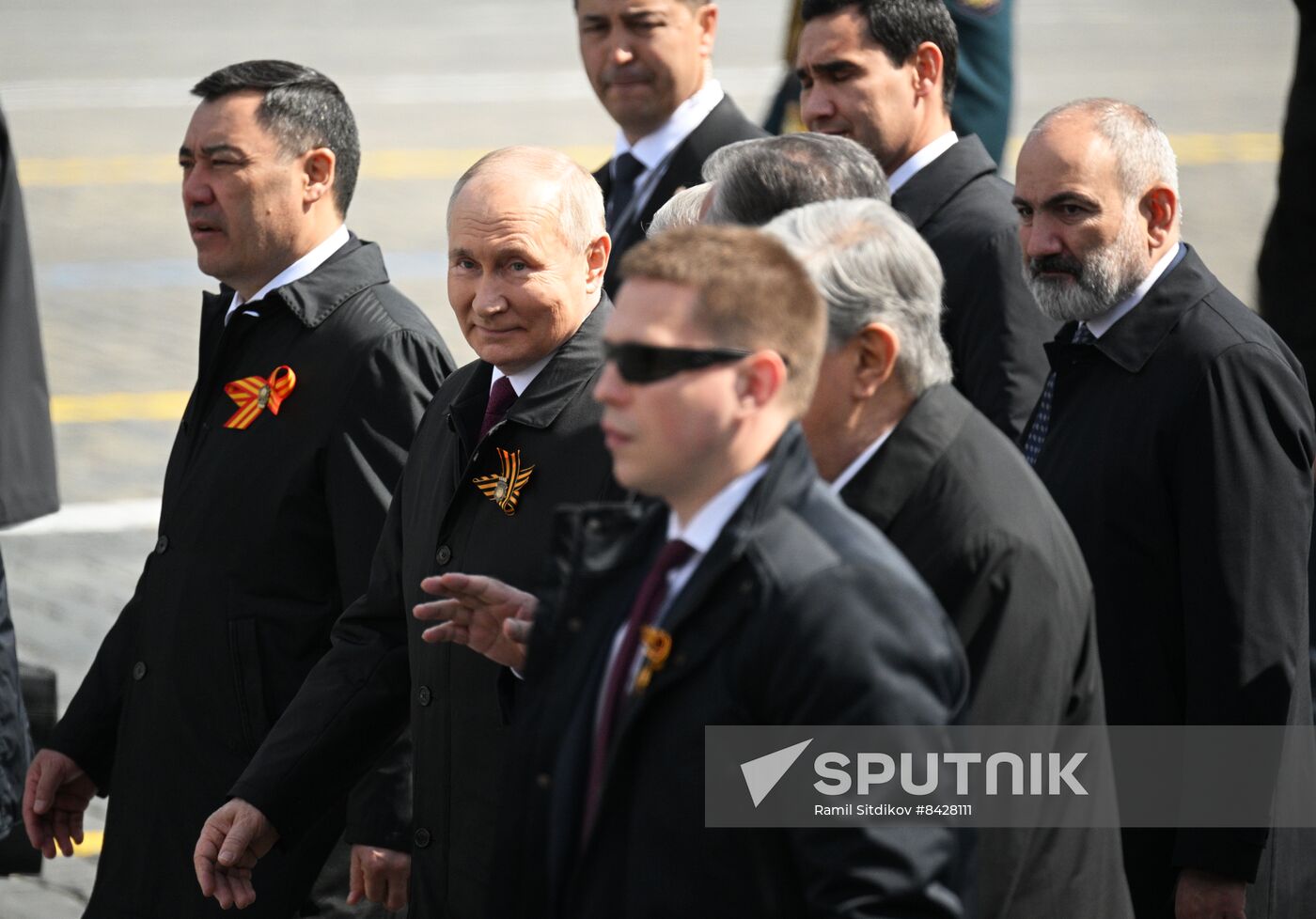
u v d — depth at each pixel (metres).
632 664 8.66
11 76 65.00
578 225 12.22
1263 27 71.94
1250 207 44.88
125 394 34.69
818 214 9.87
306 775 12.82
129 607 15.31
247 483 14.02
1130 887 12.85
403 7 79.50
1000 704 9.47
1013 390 15.34
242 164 14.26
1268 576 12.46
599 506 9.39
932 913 7.91
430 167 51.06
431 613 10.49
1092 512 12.88
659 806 8.33
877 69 16.52
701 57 19.22
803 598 8.11
